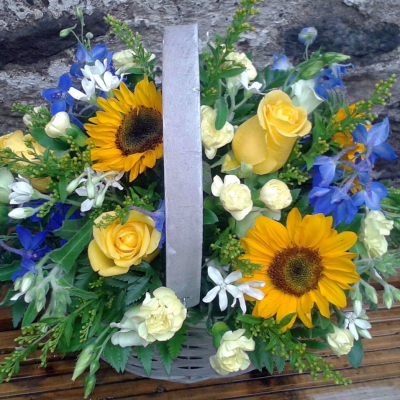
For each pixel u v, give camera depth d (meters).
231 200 0.58
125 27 0.71
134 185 0.70
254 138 0.61
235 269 0.65
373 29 1.12
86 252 0.69
